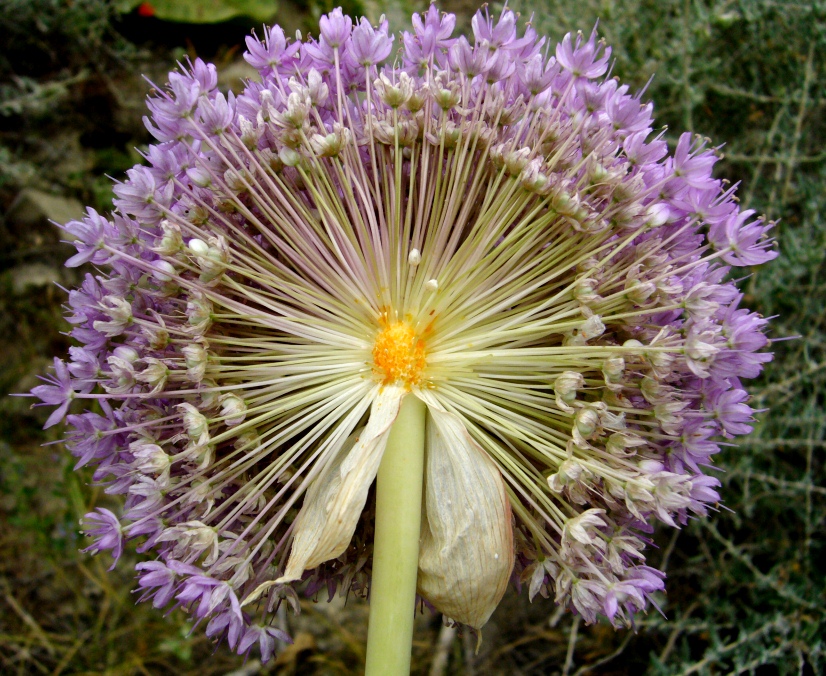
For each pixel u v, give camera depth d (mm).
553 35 245
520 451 130
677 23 230
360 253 127
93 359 126
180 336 126
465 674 225
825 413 207
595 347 118
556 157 123
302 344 130
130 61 287
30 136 283
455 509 122
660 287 119
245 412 120
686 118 222
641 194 121
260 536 123
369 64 130
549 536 122
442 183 132
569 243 124
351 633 236
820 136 237
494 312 126
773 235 228
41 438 269
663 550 224
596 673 221
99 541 120
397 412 122
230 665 236
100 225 122
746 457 206
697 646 218
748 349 119
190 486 126
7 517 259
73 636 243
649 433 122
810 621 197
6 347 275
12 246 279
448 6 293
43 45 281
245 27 287
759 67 237
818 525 211
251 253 125
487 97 128
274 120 122
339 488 119
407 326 128
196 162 127
